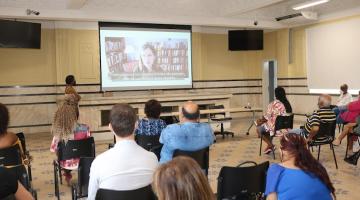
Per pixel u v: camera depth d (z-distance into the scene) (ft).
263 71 39.40
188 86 35.47
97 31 31.91
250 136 27.07
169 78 34.53
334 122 17.24
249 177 8.82
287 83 37.01
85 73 31.78
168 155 10.77
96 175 6.91
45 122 31.65
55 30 30.96
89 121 26.25
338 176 16.31
